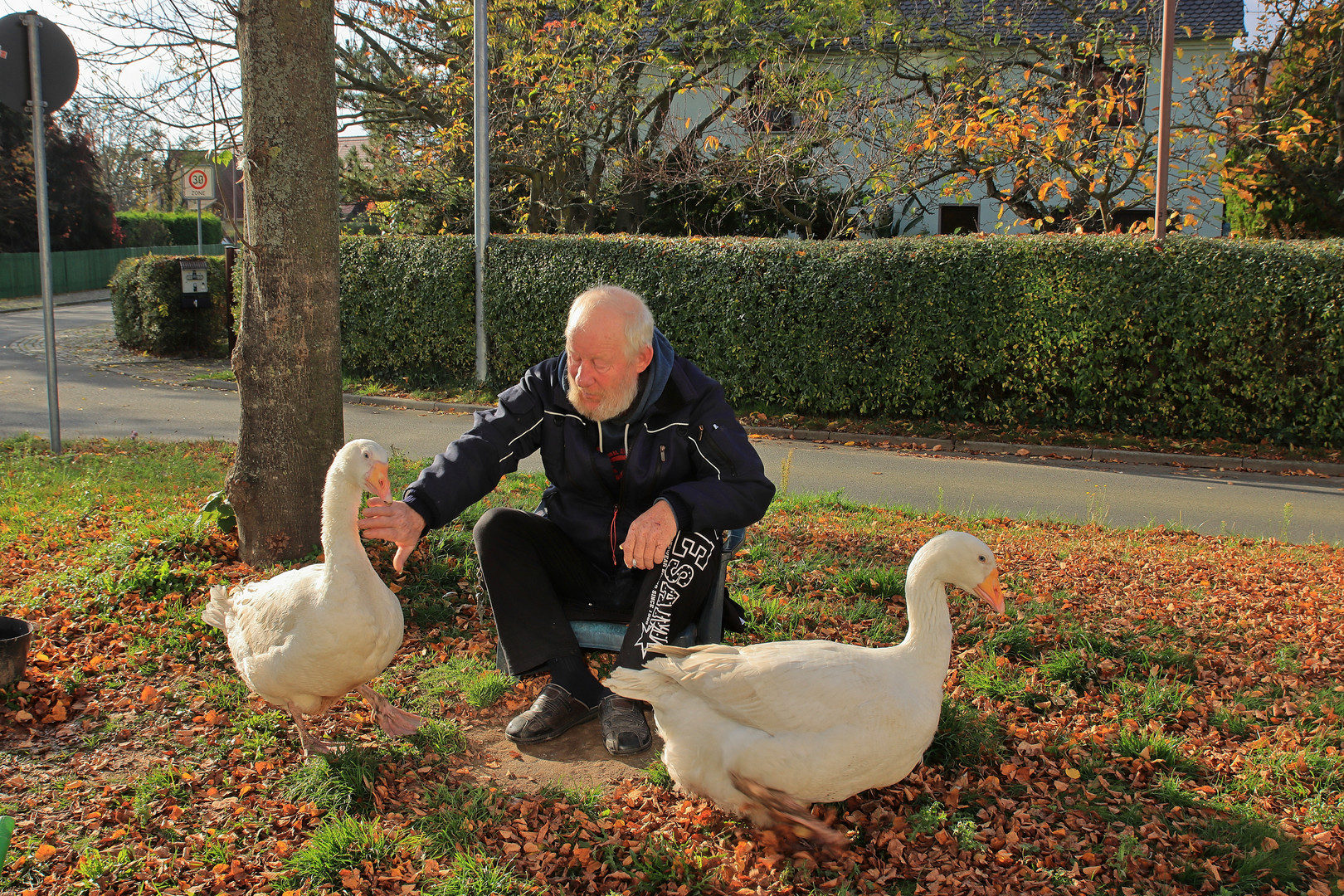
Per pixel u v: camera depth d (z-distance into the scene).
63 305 35.31
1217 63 16.89
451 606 5.09
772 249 13.91
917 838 3.11
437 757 3.61
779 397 14.30
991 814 3.25
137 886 2.89
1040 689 4.16
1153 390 12.70
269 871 2.97
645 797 3.36
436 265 16.20
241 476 5.44
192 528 5.66
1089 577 5.96
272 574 5.27
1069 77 18.59
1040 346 12.95
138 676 4.26
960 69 17.62
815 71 17.66
